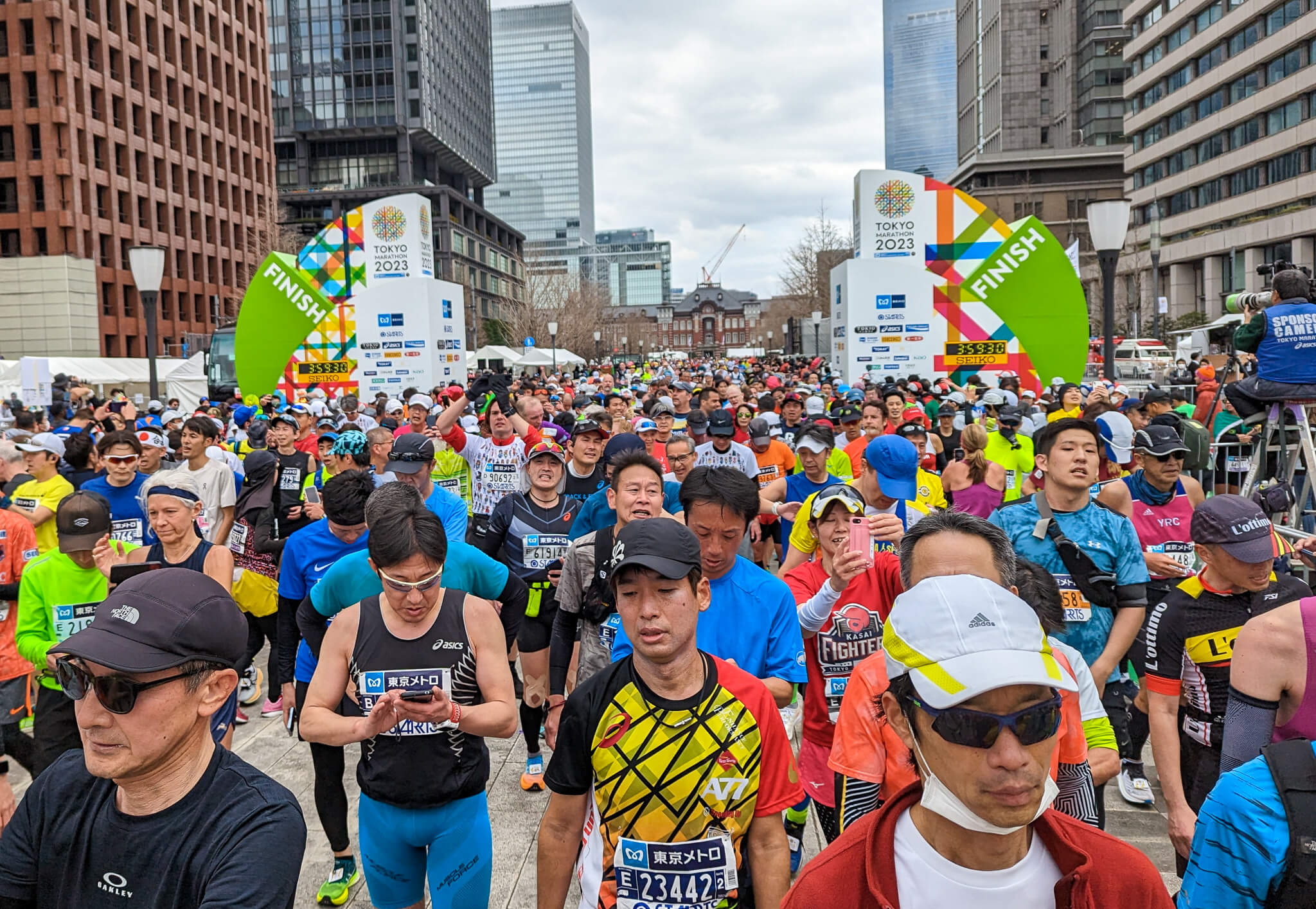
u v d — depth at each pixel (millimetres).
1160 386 17844
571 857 2611
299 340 20562
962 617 1527
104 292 59594
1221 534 3344
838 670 3738
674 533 2449
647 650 2408
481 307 91812
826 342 42500
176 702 1870
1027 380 19578
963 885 1587
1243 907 1957
